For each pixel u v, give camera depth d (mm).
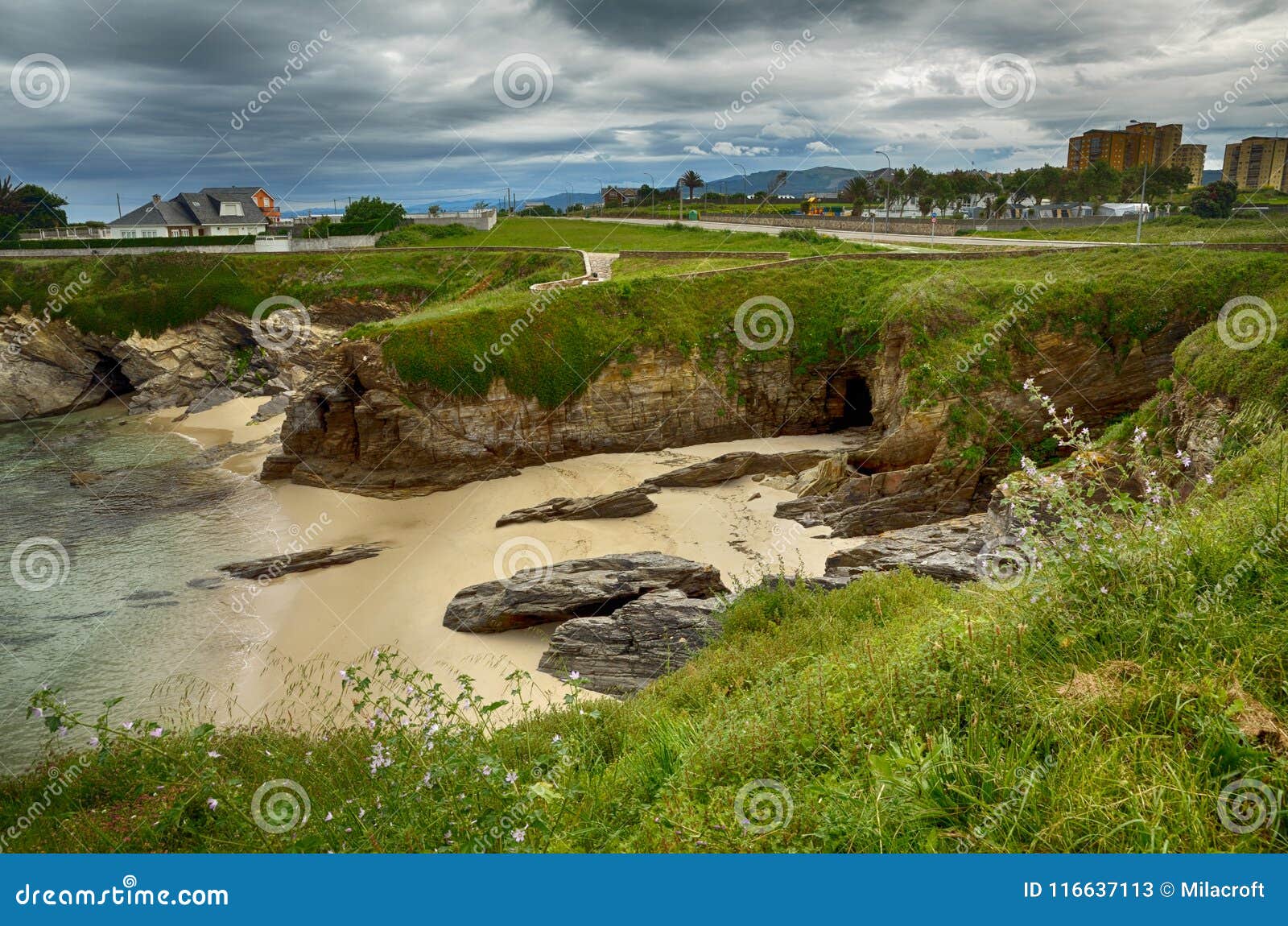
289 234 87688
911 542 27031
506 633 26172
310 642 27188
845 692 6980
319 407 45188
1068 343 41188
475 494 42906
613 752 9055
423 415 44438
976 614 7594
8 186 97938
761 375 50969
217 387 66375
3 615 30062
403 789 6816
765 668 11930
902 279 51031
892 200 101312
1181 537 6789
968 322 42719
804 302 52438
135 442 55188
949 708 5941
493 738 8859
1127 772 4699
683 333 50406
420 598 30438
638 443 49344
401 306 71250
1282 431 11453
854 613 15695
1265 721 4914
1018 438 40062
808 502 38156
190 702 23266
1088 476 7422
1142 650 5848
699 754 7047
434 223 94312
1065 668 6031
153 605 30859
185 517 41062
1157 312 40875
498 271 72125
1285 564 6414
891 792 5141
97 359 69625
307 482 44875
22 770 19516
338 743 10188
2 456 52688
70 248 77875
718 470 42875
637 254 68250
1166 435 25516
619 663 21406
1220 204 72500
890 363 44062
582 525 37594
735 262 61594
